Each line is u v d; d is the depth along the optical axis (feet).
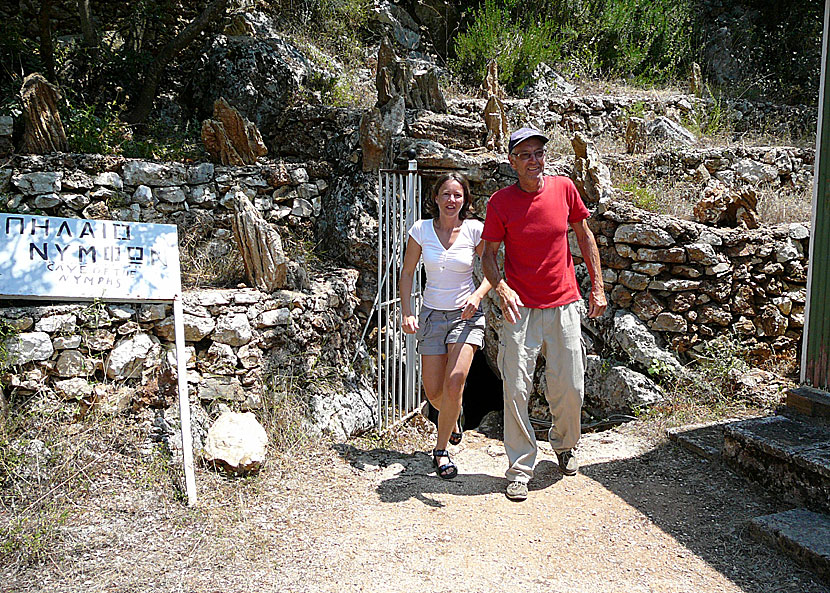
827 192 13.55
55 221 13.79
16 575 10.23
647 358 18.38
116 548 11.02
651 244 18.60
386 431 17.26
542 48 33.55
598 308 13.47
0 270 13.10
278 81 24.95
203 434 14.33
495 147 22.08
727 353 18.30
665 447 15.40
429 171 19.36
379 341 17.02
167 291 14.42
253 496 12.87
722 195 19.49
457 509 12.73
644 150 25.04
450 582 10.43
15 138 17.97
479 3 36.19
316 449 15.07
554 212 12.71
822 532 10.96
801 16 40.50
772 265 19.16
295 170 20.47
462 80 33.09
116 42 27.12
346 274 18.95
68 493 12.25
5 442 12.35
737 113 30.94
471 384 23.34
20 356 13.01
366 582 10.39
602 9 37.78
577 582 10.47
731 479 13.58
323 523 12.11
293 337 16.44
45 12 22.24
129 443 13.53
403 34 34.96
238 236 16.25
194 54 27.66
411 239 13.84
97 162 17.42
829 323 13.62
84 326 13.70
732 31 40.55
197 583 10.25
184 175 18.63
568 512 12.62
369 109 22.33
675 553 11.25
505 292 12.46
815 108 33.01
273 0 30.45
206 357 14.99
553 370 13.24
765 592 10.16
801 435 13.09
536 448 13.50
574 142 19.71
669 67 37.14
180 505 12.30
